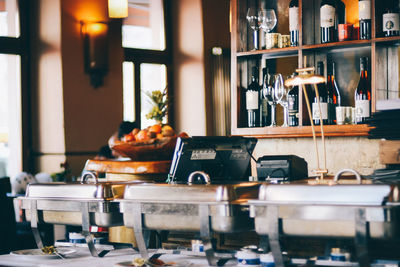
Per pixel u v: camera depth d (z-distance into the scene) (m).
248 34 3.53
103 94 7.11
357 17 3.23
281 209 1.74
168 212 1.93
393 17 2.98
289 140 3.29
